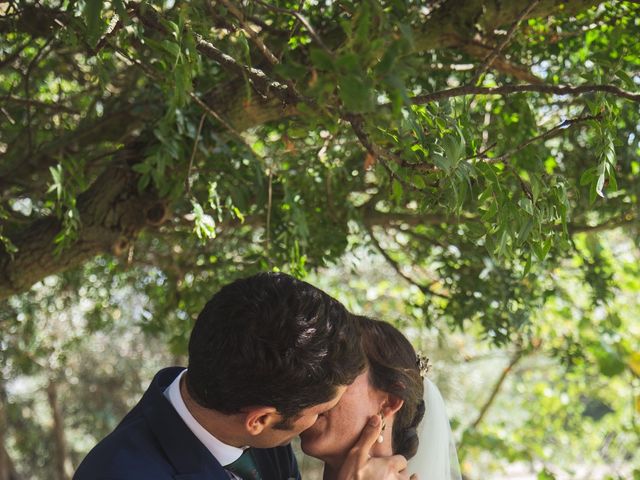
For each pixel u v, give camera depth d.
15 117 3.35
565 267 4.18
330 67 1.31
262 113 2.86
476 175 1.82
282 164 3.41
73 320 6.49
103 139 3.31
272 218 3.11
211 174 2.84
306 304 1.70
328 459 2.05
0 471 8.35
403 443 2.12
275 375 1.64
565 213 1.83
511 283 3.49
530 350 4.16
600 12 3.05
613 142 1.92
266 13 3.05
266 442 1.78
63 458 8.67
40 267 2.81
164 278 4.05
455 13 2.77
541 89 1.85
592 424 6.82
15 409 8.67
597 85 1.87
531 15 2.69
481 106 3.26
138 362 9.09
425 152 1.73
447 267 3.62
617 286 3.83
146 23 1.91
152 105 3.04
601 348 4.68
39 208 3.28
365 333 2.07
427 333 7.16
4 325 5.20
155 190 2.83
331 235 3.24
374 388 2.05
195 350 1.69
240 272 3.57
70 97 3.55
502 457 5.56
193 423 1.79
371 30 1.54
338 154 3.22
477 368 9.12
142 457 1.75
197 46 1.91
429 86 2.91
